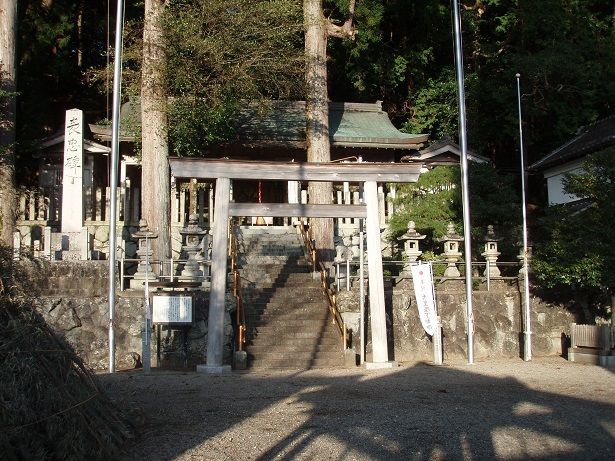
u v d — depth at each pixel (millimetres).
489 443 7141
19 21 24703
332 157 24047
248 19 18141
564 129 25625
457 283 16469
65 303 14195
